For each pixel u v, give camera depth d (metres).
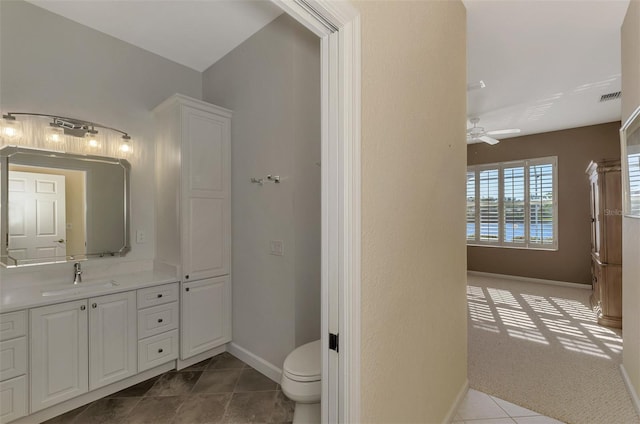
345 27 0.98
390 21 1.22
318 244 2.41
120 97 2.60
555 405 2.02
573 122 4.78
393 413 1.27
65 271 2.29
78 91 2.38
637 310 1.99
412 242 1.41
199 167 2.54
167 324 2.37
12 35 2.08
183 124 2.46
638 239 1.95
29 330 1.77
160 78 2.84
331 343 1.04
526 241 5.58
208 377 2.35
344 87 0.98
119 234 2.57
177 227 2.47
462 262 2.11
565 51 2.72
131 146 2.65
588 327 3.38
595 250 4.01
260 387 2.23
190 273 2.48
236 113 2.71
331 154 1.02
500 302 4.34
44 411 1.86
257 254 2.50
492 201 5.94
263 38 2.46
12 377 1.72
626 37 2.14
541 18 2.26
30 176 2.16
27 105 2.15
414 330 1.44
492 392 2.18
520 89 3.52
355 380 1.02
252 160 2.54
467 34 2.46
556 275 5.28
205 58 2.89
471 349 2.87
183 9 2.24
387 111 1.19
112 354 2.10
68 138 2.33
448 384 1.88
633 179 2.02
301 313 2.27
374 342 1.13
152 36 2.56
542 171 5.40
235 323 2.70
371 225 1.10
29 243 2.15
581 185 5.04
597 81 3.31
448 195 1.84
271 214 2.39
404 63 1.33
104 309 2.06
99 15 2.30
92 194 2.44
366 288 1.07
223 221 2.69
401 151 1.30
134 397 2.11
